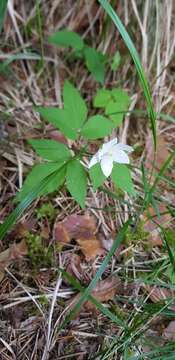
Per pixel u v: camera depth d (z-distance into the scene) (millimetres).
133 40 279
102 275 222
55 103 278
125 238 230
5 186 242
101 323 210
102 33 285
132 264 225
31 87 281
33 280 218
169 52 281
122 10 278
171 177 256
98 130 220
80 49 275
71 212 239
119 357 200
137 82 280
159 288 219
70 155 214
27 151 254
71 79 287
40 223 233
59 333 206
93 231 234
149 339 206
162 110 281
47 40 289
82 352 203
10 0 278
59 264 223
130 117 275
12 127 261
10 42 287
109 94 264
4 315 208
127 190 205
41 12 290
